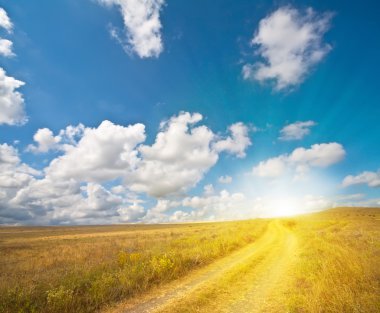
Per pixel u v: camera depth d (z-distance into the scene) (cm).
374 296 636
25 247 3294
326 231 2786
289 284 975
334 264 955
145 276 1091
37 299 830
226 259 1622
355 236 1917
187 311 759
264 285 1003
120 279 1020
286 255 1675
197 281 1106
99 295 872
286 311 724
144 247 2366
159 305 823
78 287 916
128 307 820
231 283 1045
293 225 4772
